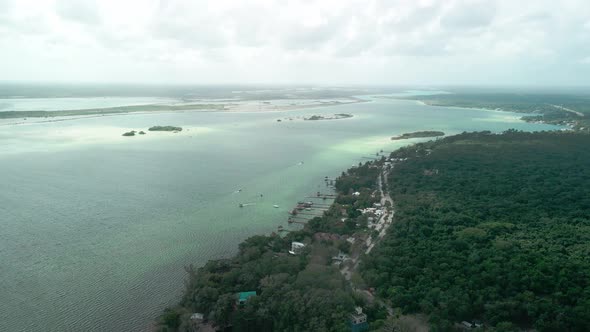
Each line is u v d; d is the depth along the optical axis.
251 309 74.44
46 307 78.56
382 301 80.12
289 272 87.12
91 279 88.69
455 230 110.00
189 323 71.56
